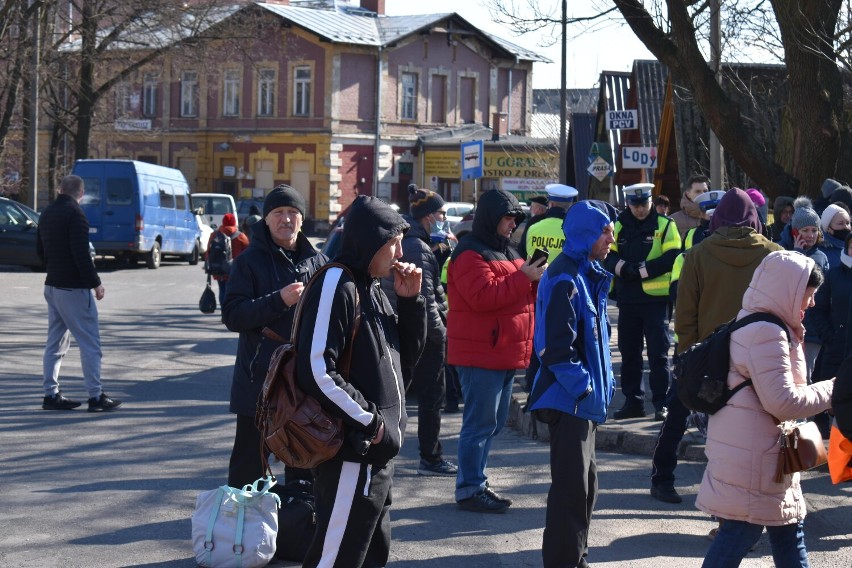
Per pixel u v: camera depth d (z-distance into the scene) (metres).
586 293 5.62
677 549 6.34
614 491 7.66
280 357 4.48
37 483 7.56
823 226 8.72
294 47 55.31
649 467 8.41
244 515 5.81
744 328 4.77
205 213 42.22
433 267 8.03
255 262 6.18
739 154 13.70
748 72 20.58
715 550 4.88
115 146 54.03
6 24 30.47
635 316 9.45
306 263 6.36
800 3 12.98
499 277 6.84
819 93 13.15
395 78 56.62
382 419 4.47
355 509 4.48
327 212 55.03
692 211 11.98
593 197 36.09
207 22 36.19
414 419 10.59
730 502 4.79
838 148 13.31
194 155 58.19
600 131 33.69
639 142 30.16
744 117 18.22
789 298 4.73
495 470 8.34
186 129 58.22
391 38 55.94
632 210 9.41
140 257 32.22
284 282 6.21
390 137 56.38
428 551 6.25
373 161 56.12
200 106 57.84
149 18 34.56
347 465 4.47
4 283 24.70
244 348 6.19
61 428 9.41
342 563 4.47
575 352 5.51
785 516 4.80
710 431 4.90
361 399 4.43
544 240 9.61
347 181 55.53
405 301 4.76
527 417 9.92
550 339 5.51
